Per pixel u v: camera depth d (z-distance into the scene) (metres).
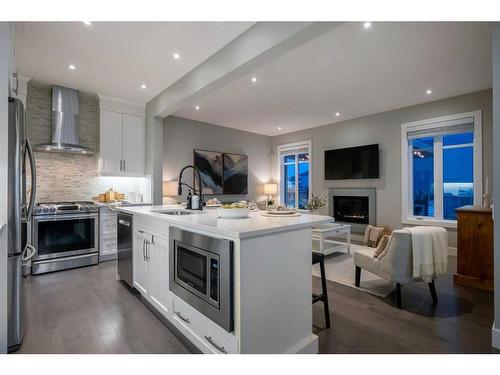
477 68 3.31
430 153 4.80
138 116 4.60
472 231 3.05
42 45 2.81
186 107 4.99
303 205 6.92
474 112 4.15
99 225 3.94
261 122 6.06
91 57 3.07
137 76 3.59
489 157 4.03
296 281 1.76
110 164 4.29
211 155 6.15
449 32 2.53
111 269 3.63
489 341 1.92
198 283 1.72
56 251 3.54
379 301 2.64
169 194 5.04
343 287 3.01
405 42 2.71
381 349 1.82
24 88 3.57
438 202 4.67
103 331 2.06
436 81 3.72
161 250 2.21
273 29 2.25
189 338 1.85
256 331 1.50
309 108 5.02
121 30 2.55
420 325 2.16
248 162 6.97
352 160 5.65
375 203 5.37
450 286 3.05
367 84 3.82
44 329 2.08
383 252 2.60
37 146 3.66
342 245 4.47
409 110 4.89
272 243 1.60
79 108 4.27
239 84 3.84
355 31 2.52
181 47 2.85
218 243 1.51
